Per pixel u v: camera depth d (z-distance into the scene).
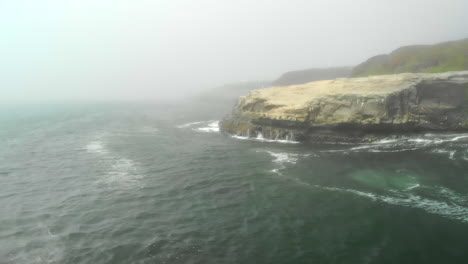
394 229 18.11
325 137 40.19
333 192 23.86
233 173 29.62
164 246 17.22
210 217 20.64
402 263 15.09
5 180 29.33
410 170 27.72
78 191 26.09
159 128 61.06
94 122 73.00
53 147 43.84
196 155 37.03
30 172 31.84
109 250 17.00
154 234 18.58
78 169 32.53
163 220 20.39
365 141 38.59
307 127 40.88
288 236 17.95
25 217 21.34
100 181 28.50
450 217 19.22
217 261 15.80
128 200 23.91
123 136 51.72
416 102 40.47
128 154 38.53
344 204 21.72
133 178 29.17
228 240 17.72
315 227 18.83
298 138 41.50
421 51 78.38
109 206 22.84
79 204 23.33
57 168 33.09
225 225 19.47
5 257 16.56
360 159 31.86
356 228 18.48
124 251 16.86
